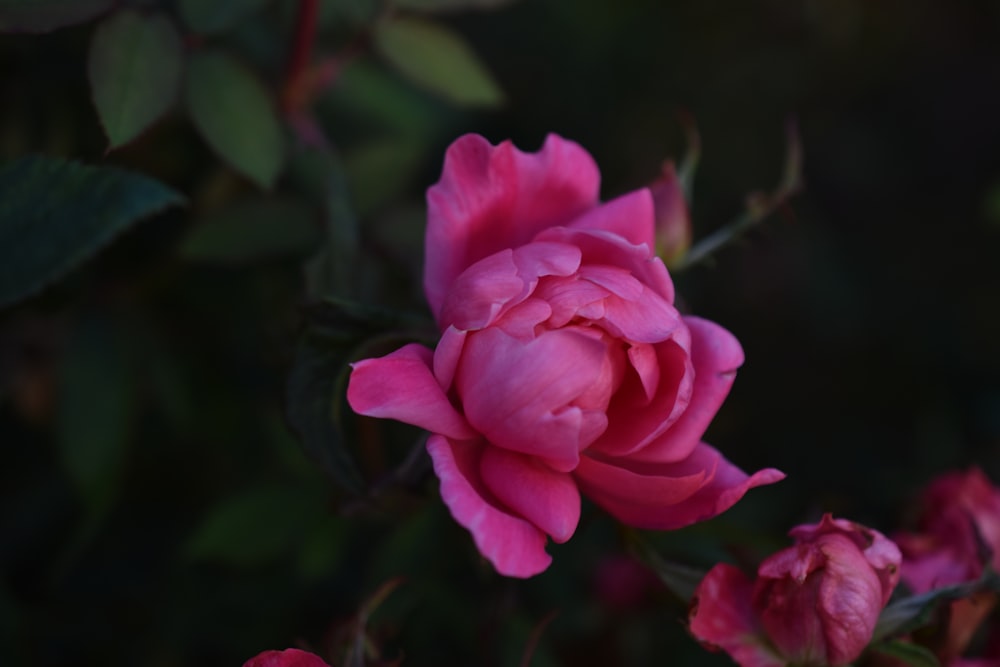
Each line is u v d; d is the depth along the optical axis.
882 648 0.53
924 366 0.84
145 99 0.54
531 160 0.53
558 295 0.51
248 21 0.60
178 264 0.61
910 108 0.88
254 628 0.64
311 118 0.59
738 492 0.51
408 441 0.64
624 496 0.52
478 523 0.50
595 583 0.64
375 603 0.54
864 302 0.84
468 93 0.59
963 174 0.88
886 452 0.79
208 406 0.62
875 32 0.83
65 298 0.59
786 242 0.81
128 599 0.64
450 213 0.53
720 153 0.77
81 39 0.61
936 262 0.87
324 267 0.57
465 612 0.60
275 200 0.59
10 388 0.62
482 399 0.51
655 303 0.51
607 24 0.72
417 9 0.59
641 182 0.73
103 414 0.60
